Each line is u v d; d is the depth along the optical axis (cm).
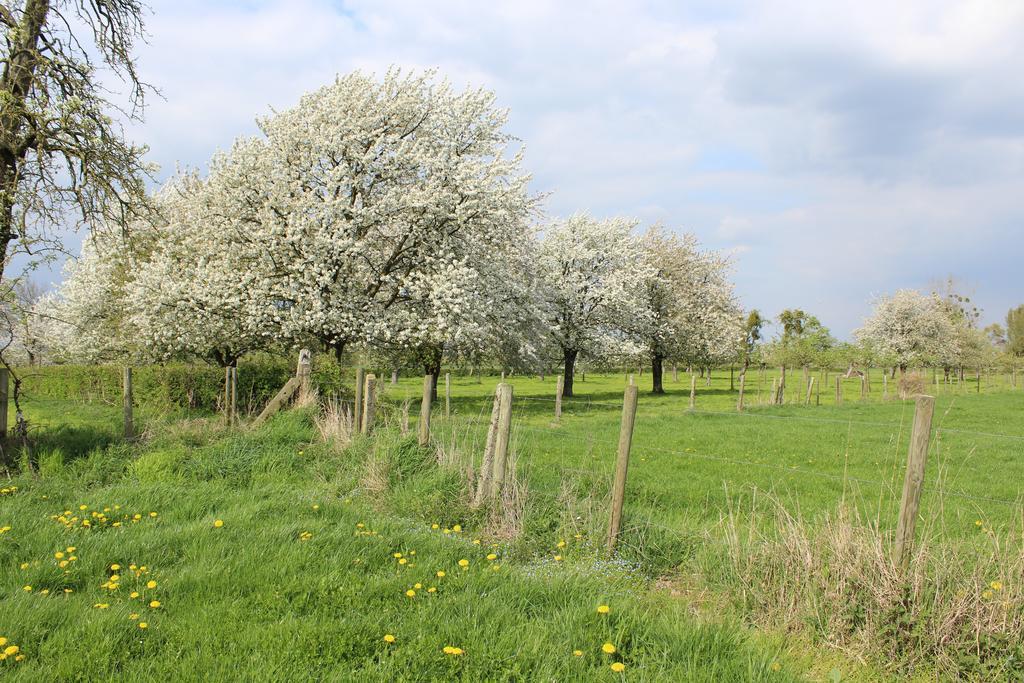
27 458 1023
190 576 546
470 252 2747
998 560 512
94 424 1439
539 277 3581
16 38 1136
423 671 409
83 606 493
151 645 438
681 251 4734
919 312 6194
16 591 511
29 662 411
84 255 3142
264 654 425
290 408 1333
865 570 511
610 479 923
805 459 1460
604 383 5731
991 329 9206
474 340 2777
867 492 1073
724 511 918
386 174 2605
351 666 414
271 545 626
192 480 961
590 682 404
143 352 2753
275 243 2417
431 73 2780
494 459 770
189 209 2619
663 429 1953
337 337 2581
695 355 4634
